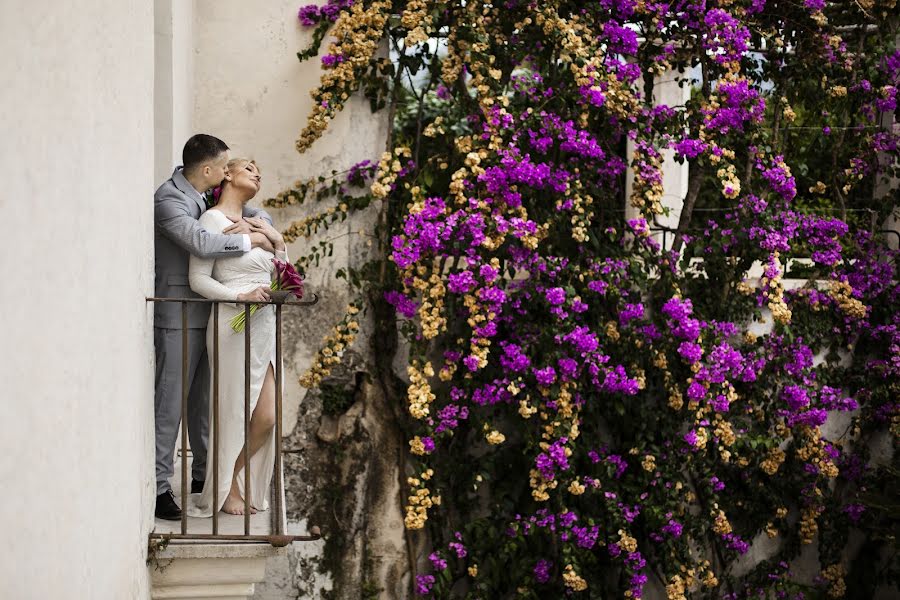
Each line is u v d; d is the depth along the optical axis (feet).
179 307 16.88
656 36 24.95
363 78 25.00
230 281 16.79
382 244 25.35
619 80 24.27
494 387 24.53
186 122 23.99
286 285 16.94
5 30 9.36
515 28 24.63
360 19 24.14
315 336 25.36
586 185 24.93
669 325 24.30
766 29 25.75
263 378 17.11
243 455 17.29
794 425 26.21
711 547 26.55
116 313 13.51
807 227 26.16
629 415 25.67
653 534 25.55
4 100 9.31
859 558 27.50
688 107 24.70
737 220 24.80
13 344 9.51
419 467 25.22
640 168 24.06
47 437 10.46
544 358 24.30
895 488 26.35
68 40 11.24
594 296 25.11
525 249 24.08
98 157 12.52
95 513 12.27
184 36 23.66
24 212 9.82
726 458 24.98
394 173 24.26
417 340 24.62
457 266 24.31
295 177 25.44
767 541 27.12
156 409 16.97
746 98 24.26
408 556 25.70
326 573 25.38
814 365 27.14
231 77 25.44
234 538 15.89
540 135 24.16
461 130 28.30
